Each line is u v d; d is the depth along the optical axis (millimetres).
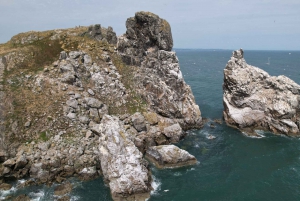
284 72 145375
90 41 59906
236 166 42031
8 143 38469
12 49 53469
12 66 49000
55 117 43312
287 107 55562
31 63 51156
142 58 61344
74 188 35188
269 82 59156
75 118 44344
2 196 32812
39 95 45594
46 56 53625
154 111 53562
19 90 45156
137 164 35812
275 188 36125
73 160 38906
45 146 39312
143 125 48281
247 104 58625
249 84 58906
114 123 40094
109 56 58125
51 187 35188
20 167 36781
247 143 51000
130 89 55344
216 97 84938
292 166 42125
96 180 37188
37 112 43031
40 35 58938
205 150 47688
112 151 36219
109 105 50625
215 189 35719
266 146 49750
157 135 48688
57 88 47469
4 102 42375
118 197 33344
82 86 50250
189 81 115188
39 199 32500
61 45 56969
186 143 50344
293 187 36312
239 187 36281
